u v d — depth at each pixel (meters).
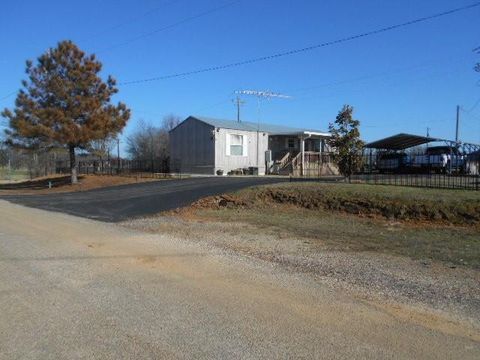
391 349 4.86
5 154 59.31
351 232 12.13
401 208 13.98
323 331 5.34
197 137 41.12
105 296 6.69
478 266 8.48
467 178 23.55
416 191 15.88
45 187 34.66
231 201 17.69
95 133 31.88
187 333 5.29
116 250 10.16
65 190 31.28
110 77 33.38
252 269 8.32
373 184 18.75
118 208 19.25
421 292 6.93
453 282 7.47
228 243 10.98
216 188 21.73
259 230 12.80
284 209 16.17
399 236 11.46
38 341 5.08
